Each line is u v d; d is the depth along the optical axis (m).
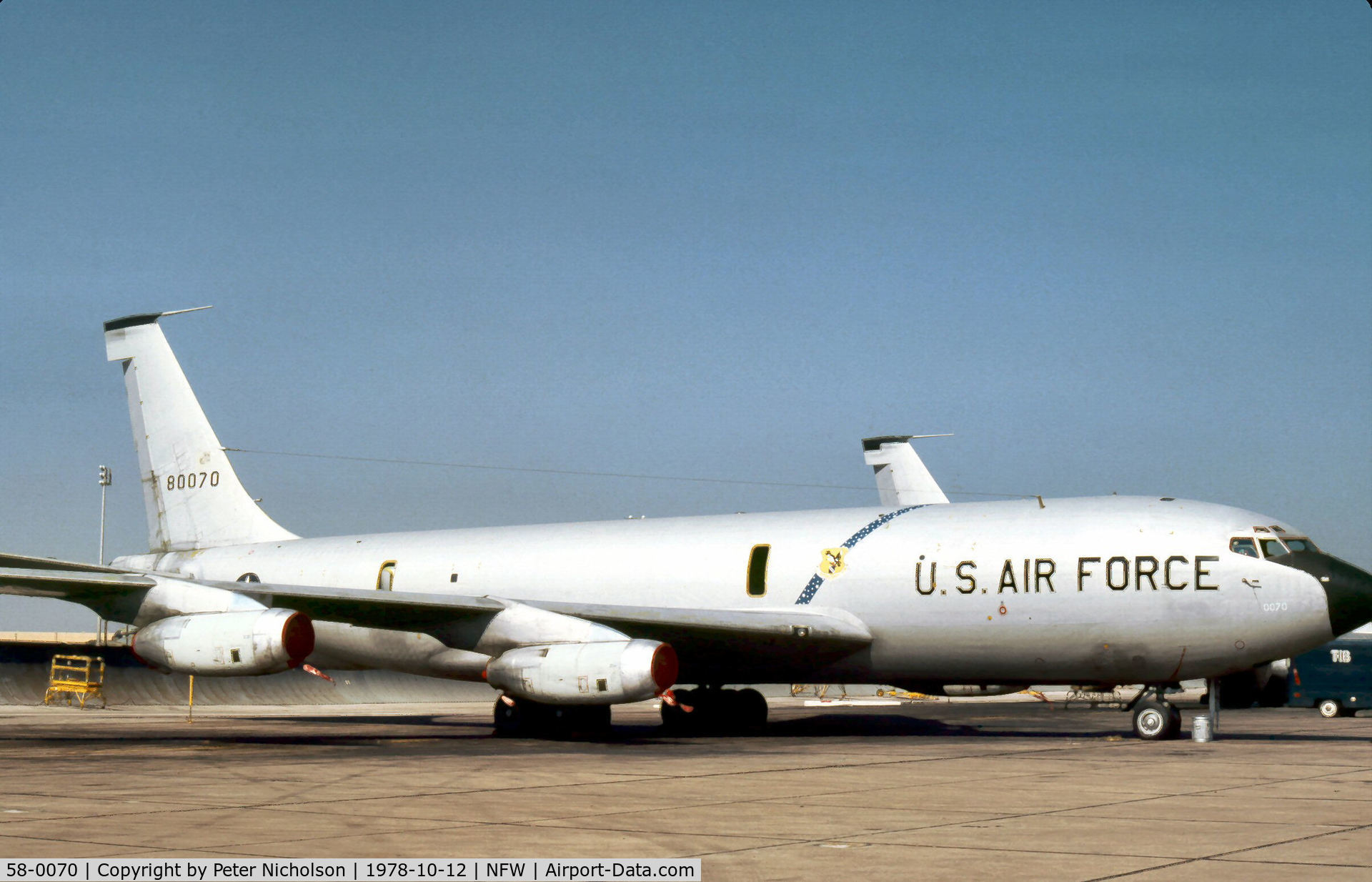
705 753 23.03
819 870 10.62
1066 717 39.88
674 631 27.42
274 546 36.22
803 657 28.69
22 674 43.09
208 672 25.16
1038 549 26.06
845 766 20.14
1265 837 12.36
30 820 13.45
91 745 24.98
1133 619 25.17
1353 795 16.02
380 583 33.97
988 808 14.65
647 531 31.56
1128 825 13.23
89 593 26.53
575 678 24.88
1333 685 46.50
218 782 17.39
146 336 38.72
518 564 32.34
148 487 38.50
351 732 30.30
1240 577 24.50
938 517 28.00
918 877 10.28
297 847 11.70
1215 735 27.38
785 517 30.11
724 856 11.30
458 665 29.39
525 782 17.53
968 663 27.05
